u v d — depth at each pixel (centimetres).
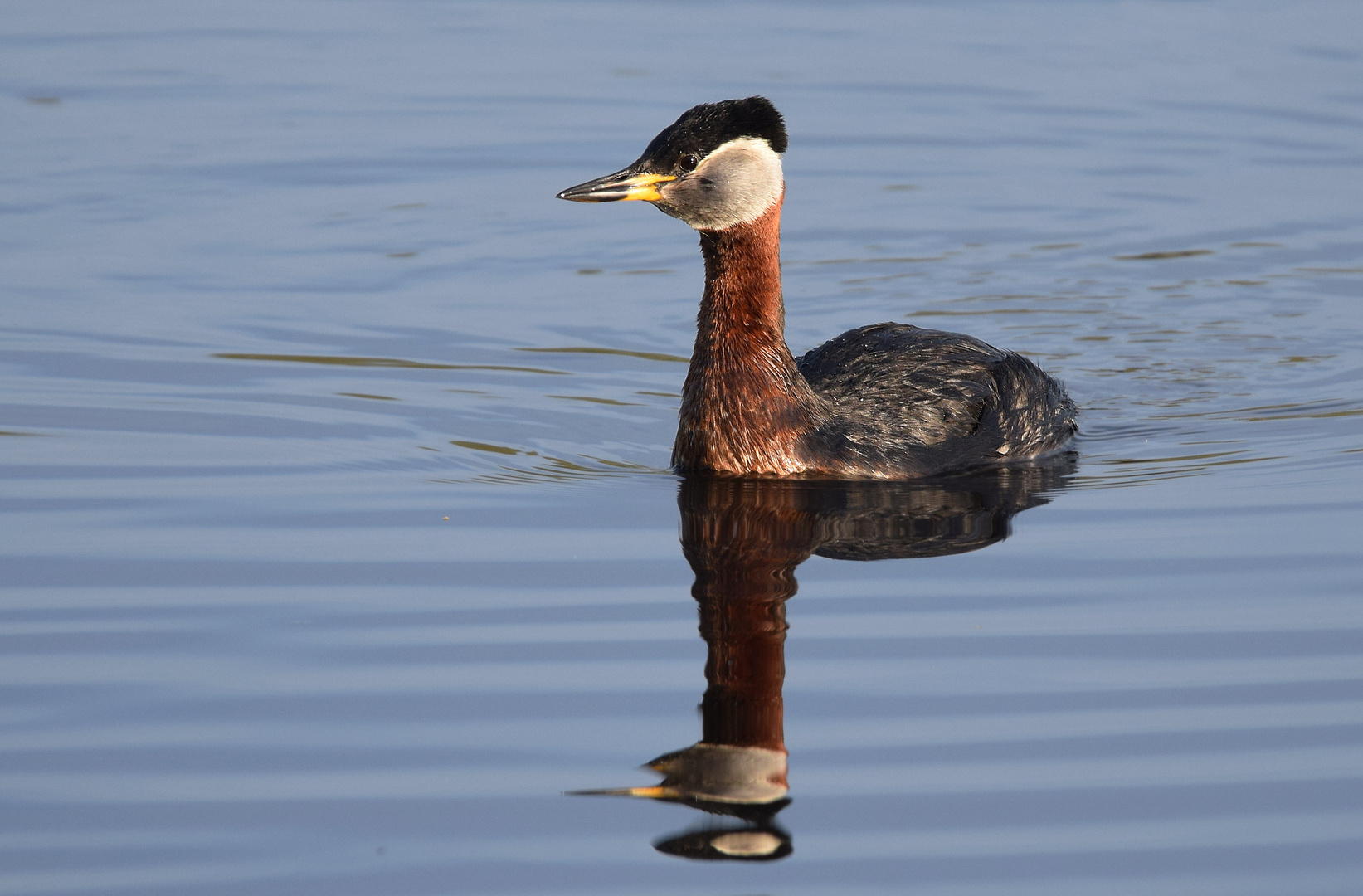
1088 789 927
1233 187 2375
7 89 2645
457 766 948
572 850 870
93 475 1412
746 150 1404
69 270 2016
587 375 1755
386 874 849
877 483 1427
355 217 2241
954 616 1142
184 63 2794
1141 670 1061
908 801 919
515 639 1105
